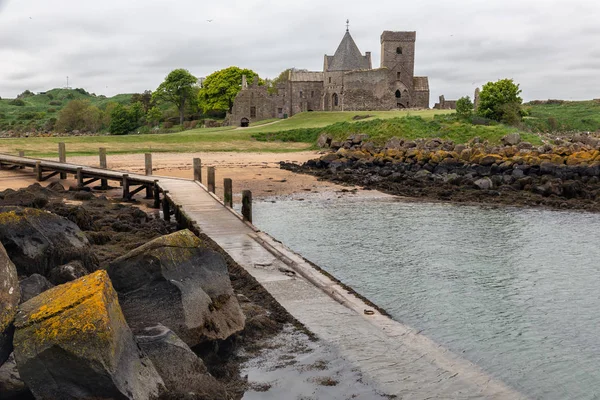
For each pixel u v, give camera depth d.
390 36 91.94
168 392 5.98
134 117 113.75
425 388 7.36
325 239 19.97
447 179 36.09
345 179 36.81
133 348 6.01
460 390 7.45
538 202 28.91
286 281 11.50
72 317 5.48
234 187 33.47
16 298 6.01
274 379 7.45
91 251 10.93
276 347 8.41
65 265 8.95
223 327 8.05
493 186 33.53
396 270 15.76
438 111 77.81
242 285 11.48
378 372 7.71
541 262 16.91
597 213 26.14
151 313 7.54
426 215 25.44
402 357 8.26
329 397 7.02
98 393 5.41
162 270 7.78
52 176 33.94
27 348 5.39
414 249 18.45
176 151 51.78
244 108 91.56
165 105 133.75
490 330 11.08
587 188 31.67
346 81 90.81
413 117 61.97
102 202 23.94
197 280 8.14
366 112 78.06
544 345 10.34
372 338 8.83
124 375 5.54
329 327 9.18
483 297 13.37
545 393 8.22
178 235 8.34
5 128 138.12
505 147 46.81
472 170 38.53
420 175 37.78
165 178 27.84
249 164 44.19
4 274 5.98
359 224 23.02
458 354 9.44
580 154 37.59
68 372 5.37
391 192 32.66
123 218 19.45
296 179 37.16
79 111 125.38
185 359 6.61
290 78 94.75
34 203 18.83
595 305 12.91
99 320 5.47
